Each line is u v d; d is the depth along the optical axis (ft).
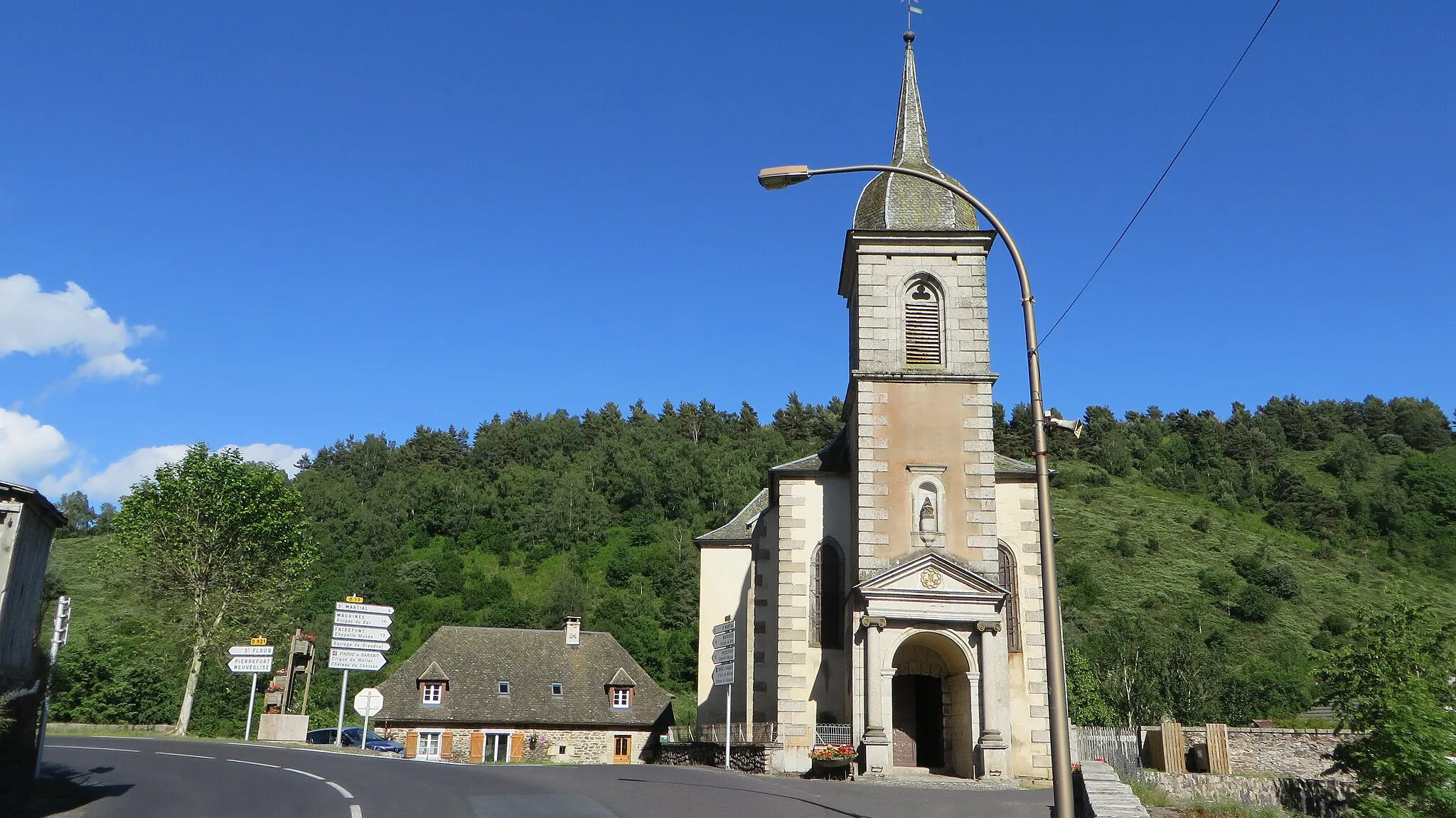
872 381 99.14
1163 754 91.97
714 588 125.08
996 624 91.04
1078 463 433.48
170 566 135.33
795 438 510.17
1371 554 335.47
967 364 99.76
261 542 141.49
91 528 408.05
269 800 48.88
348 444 512.63
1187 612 270.87
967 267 102.22
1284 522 364.79
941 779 86.94
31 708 47.93
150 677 148.36
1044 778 90.68
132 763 65.92
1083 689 156.25
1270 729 93.45
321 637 240.73
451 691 159.33
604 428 506.07
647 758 142.51
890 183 106.11
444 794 51.21
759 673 104.68
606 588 337.52
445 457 485.97
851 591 93.25
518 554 371.15
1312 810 79.51
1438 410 485.97
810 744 96.12
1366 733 80.38
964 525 95.66
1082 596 282.56
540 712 159.84
